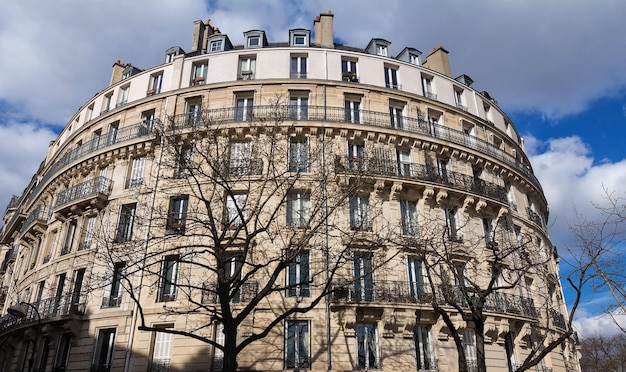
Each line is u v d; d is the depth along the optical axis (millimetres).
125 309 23781
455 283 24516
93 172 30297
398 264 24516
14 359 27125
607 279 14820
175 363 21859
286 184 22797
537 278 29578
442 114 31891
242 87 29438
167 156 27391
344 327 22031
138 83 32594
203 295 22766
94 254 25969
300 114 28094
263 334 14703
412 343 22484
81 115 36500
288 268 23641
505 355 24984
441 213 27312
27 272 32062
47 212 33000
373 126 28078
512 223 30797
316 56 30828
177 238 24922
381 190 26297
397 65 32219
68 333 24625
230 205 25844
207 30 35594
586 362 48156
